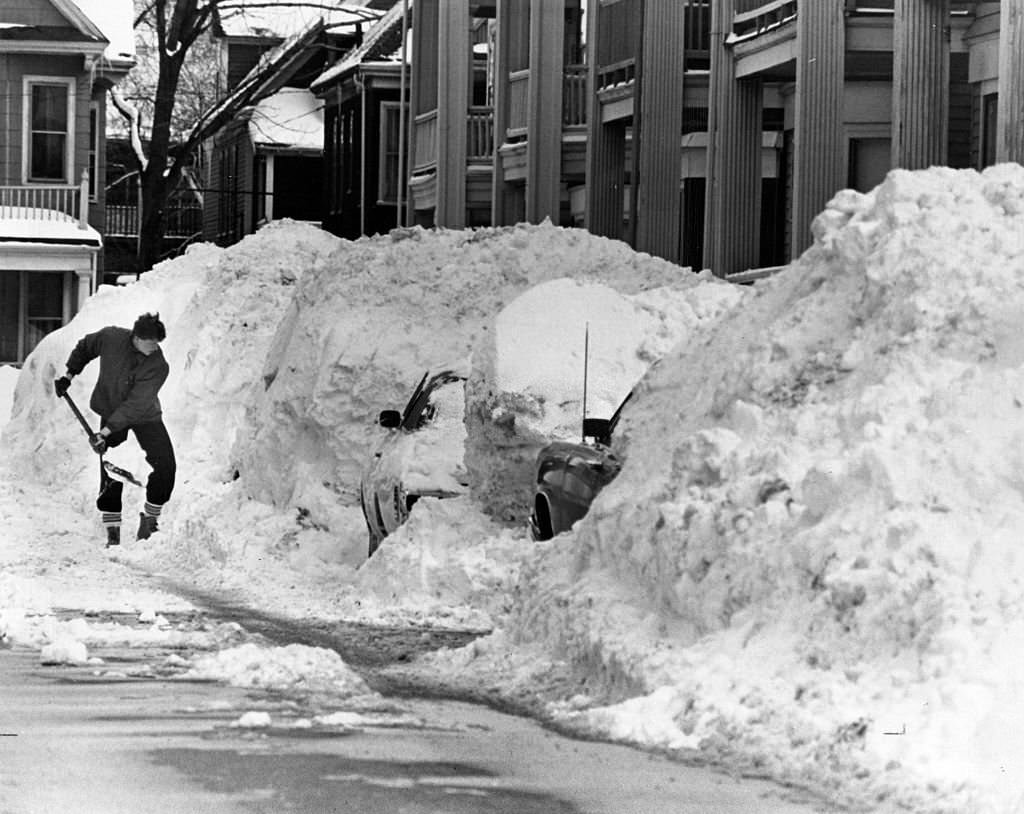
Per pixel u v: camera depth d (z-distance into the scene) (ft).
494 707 42.16
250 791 31.32
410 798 31.24
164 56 221.25
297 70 279.69
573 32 169.99
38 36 199.31
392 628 58.59
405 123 238.27
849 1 102.89
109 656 48.65
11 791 30.94
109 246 310.86
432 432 72.54
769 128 139.03
